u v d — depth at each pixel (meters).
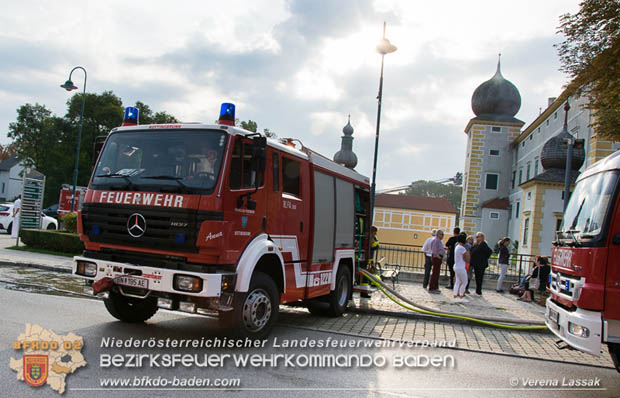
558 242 7.30
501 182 50.59
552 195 30.38
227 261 6.68
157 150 7.05
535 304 14.80
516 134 50.59
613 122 13.05
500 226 49.44
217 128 6.87
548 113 37.56
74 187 26.89
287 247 8.22
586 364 7.88
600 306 5.76
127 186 6.95
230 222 6.70
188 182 6.66
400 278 19.34
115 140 7.41
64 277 12.93
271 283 7.49
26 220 20.75
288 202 8.23
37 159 65.69
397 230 81.81
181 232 6.47
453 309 12.34
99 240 7.12
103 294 7.04
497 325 10.45
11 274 12.80
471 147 51.31
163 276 6.51
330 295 10.27
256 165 6.98
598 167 6.80
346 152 63.75
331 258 9.96
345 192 10.77
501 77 52.12
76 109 50.69
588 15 12.35
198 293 6.34
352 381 5.78
